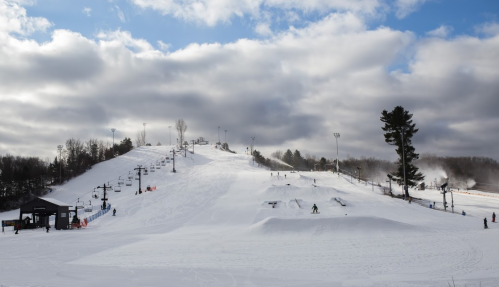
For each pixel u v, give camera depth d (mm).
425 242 38312
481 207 71062
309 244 39562
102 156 164625
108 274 26609
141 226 56625
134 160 137750
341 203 67812
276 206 68062
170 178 106938
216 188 87312
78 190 100812
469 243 36750
